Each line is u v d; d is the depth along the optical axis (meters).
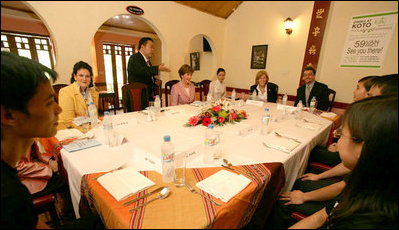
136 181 0.78
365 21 2.63
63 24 1.85
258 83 3.16
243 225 0.79
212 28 3.43
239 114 1.83
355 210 0.48
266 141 1.31
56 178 1.17
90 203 0.80
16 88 0.43
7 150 0.49
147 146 1.17
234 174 0.87
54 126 0.58
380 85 1.04
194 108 2.35
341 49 2.88
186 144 1.21
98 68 4.96
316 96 2.77
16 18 3.42
